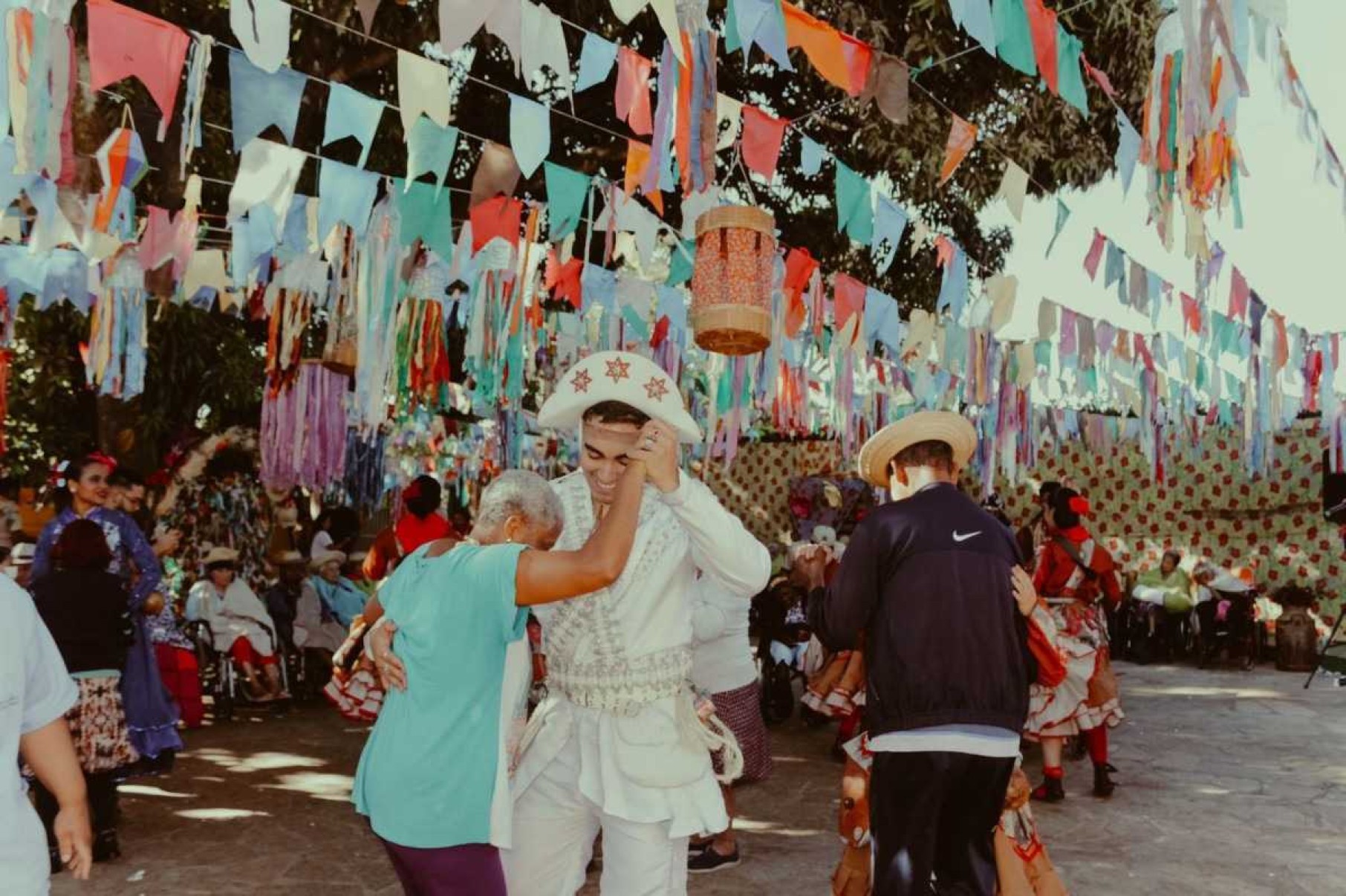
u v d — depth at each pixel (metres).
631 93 3.56
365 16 2.57
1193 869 5.02
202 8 6.38
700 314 3.44
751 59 8.11
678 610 2.89
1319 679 11.56
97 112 3.92
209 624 8.60
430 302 7.71
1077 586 6.20
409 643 2.62
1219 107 3.26
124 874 4.76
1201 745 7.96
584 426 2.93
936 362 8.19
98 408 9.38
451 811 2.53
